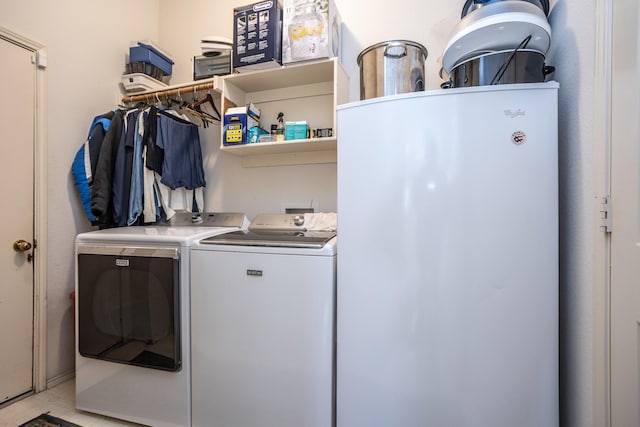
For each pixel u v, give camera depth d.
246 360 1.24
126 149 1.79
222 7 2.24
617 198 0.77
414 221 1.03
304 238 1.29
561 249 1.06
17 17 1.57
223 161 2.17
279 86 1.97
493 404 0.96
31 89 1.64
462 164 0.99
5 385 1.54
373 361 1.08
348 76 1.87
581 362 0.93
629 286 0.73
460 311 0.99
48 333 1.72
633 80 0.71
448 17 1.73
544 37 0.95
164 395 1.34
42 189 1.68
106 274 1.41
